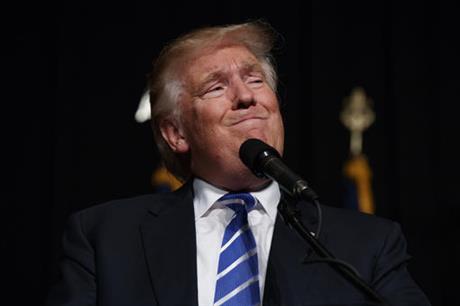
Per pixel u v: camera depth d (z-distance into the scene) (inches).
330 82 539.2
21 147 522.0
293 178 187.5
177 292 214.5
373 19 554.3
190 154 251.9
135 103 533.6
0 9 535.5
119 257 224.4
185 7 544.1
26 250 509.7
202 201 238.7
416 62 549.6
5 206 513.7
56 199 510.6
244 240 225.9
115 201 248.5
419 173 535.5
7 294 502.9
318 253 181.3
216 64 240.4
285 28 544.7
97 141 525.0
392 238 230.8
